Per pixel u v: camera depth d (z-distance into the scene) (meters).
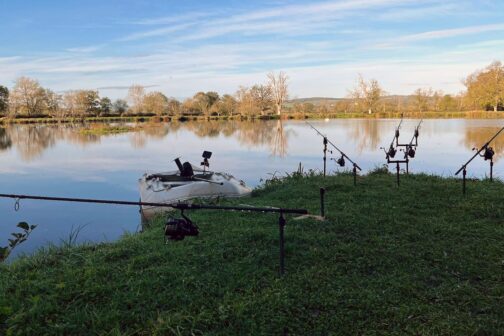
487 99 45.69
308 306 3.42
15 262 4.87
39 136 33.56
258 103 58.56
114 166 16.25
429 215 5.95
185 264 4.34
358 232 5.25
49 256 4.93
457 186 7.81
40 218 8.71
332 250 4.61
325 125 36.97
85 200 3.75
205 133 32.47
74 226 8.12
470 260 4.26
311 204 6.93
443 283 3.78
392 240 4.90
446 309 3.34
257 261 4.35
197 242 5.04
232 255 4.55
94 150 22.22
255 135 28.95
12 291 3.89
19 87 64.88
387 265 4.23
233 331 3.11
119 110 68.25
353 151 18.45
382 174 10.10
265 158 17.05
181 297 3.61
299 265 4.24
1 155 20.55
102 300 3.62
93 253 4.89
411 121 40.06
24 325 3.23
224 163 15.86
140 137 30.39
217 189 8.34
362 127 33.44
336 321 3.20
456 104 49.78
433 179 9.00
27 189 12.09
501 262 4.17
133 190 11.79
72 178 13.74
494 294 3.55
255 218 6.18
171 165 16.28
